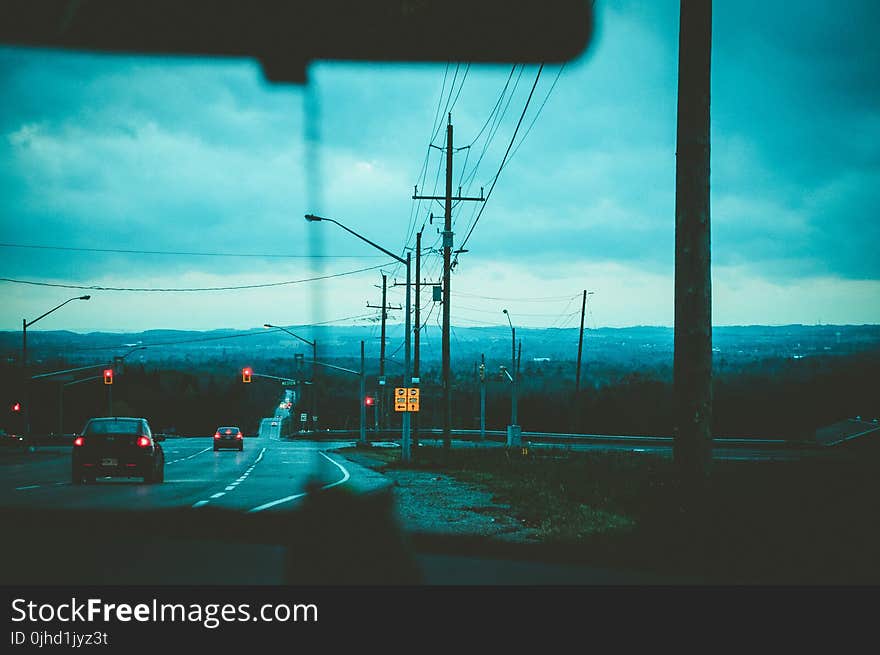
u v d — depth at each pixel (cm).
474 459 3784
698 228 1169
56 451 5812
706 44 1177
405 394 3869
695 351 1160
